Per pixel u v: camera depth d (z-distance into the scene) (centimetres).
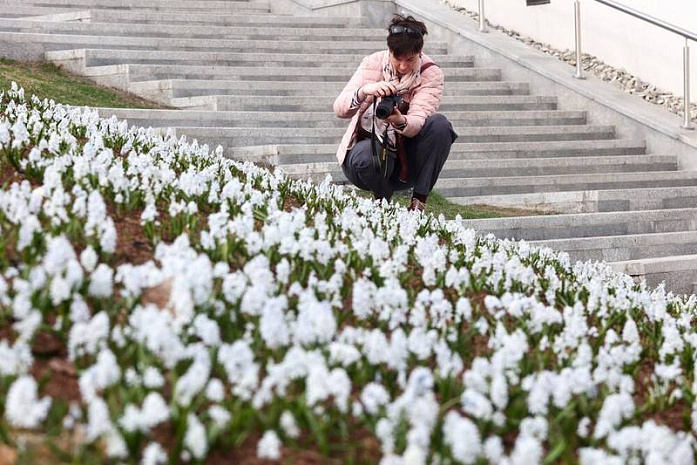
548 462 361
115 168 612
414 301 536
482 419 382
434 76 829
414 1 1875
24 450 311
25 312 379
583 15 1728
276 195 738
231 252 527
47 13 1698
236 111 1253
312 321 421
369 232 618
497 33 1748
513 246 830
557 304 645
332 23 1747
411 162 846
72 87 1299
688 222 1180
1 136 670
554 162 1327
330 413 374
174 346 369
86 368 378
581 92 1548
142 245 535
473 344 502
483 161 1268
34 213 530
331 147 1160
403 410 358
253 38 1608
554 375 426
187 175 634
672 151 1423
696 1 1532
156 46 1482
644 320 655
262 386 375
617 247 1083
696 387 477
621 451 374
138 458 321
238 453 343
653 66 1605
